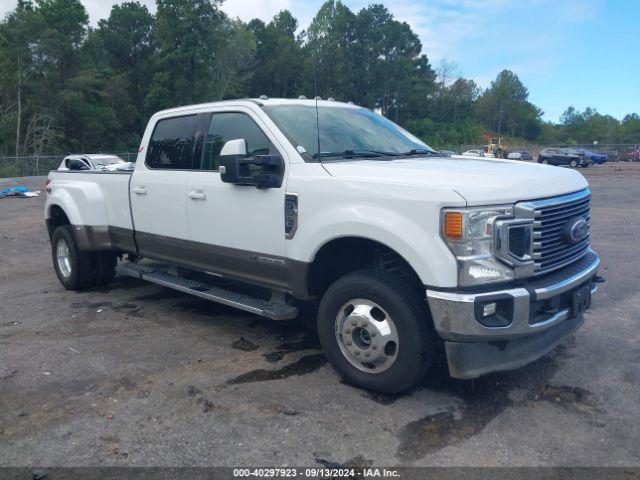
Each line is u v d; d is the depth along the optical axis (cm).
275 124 492
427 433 368
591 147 5856
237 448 354
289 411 399
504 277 378
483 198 371
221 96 6172
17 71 4931
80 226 695
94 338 562
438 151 564
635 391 423
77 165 2544
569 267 431
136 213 633
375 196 404
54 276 856
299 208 453
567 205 420
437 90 9962
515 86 13762
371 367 423
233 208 510
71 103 5372
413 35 8312
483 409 399
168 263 609
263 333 570
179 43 5569
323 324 443
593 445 352
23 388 445
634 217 1362
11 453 354
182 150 582
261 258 492
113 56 7100
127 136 6344
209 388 439
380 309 409
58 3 6025
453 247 371
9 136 4900
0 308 681
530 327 379
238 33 6188
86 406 414
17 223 1457
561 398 414
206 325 598
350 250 467
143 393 433
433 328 403
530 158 5672
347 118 553
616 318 588
